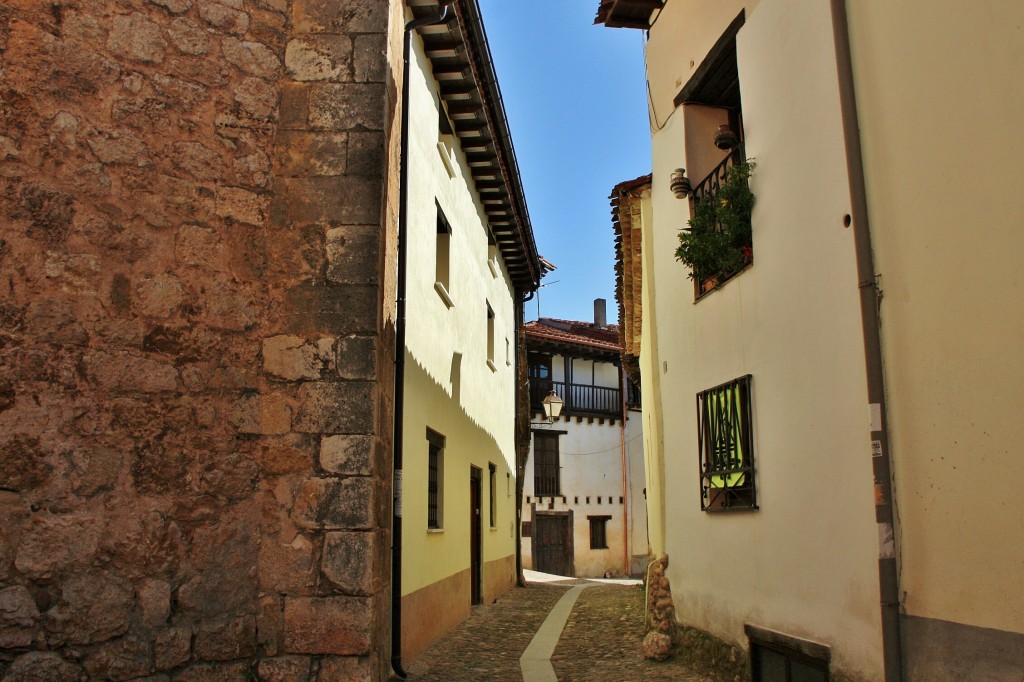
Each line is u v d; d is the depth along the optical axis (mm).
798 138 5984
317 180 5664
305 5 5922
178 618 4820
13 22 4746
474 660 8648
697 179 8445
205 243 5262
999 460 3922
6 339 4504
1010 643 3814
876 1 5004
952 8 4301
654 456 10039
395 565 7559
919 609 4465
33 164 4691
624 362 16234
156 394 4938
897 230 4758
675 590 8570
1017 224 3832
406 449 8219
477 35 9594
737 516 6973
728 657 7035
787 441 6082
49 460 4531
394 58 6383
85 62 4941
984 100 4059
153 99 5176
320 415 5367
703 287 7996
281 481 5289
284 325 5480
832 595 5375
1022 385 3787
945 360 4320
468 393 12859
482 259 14531
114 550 4660
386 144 5867
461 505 12070
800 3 5973
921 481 4488
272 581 5172
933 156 4449
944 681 4230
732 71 8016
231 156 5465
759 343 6621
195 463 5031
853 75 5234
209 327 5211
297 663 5074
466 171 12812
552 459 29984
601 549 30312
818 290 5660
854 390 5160
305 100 5773
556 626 11438
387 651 5727
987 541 3984
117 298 4879
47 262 4668
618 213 11477
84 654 4488
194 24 5438
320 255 5570
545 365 30469
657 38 9531
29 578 4395
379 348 5566
